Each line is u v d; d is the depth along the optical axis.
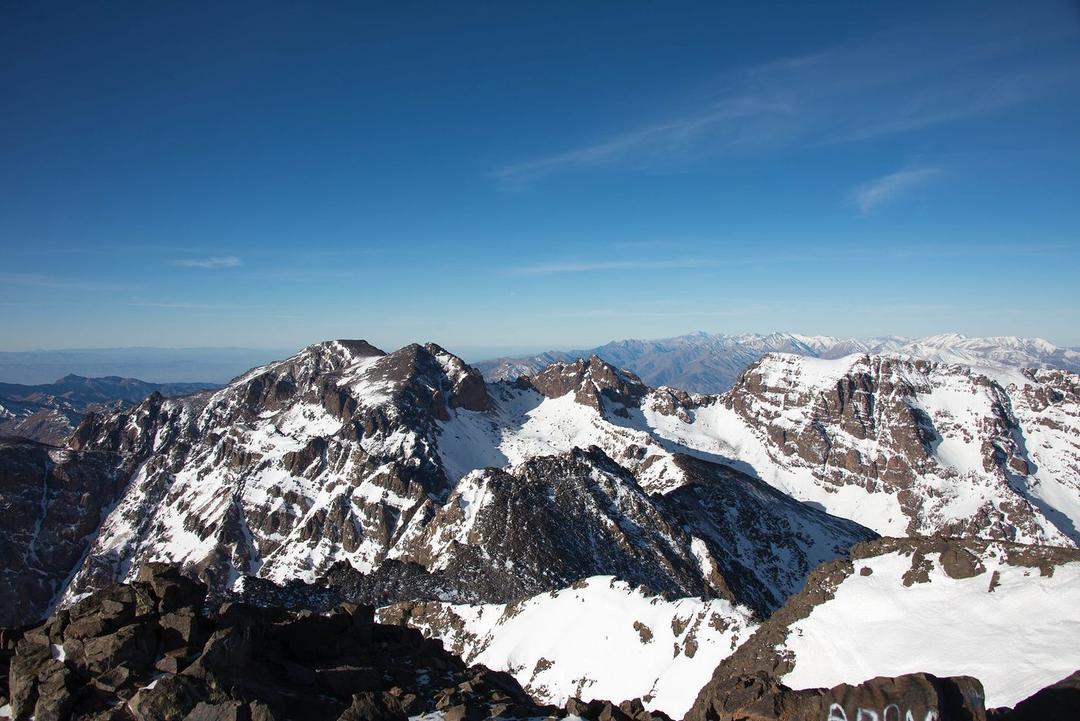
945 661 48.84
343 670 27.67
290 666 27.23
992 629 50.25
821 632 61.97
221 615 28.19
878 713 20.47
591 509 192.75
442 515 199.12
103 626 25.55
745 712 25.34
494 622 117.00
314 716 23.61
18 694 22.62
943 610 56.00
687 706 71.94
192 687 22.12
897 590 61.84
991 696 42.31
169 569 29.30
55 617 26.84
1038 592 51.66
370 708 23.22
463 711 25.20
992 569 57.59
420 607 131.00
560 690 91.81
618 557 177.38
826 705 21.81
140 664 24.09
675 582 171.25
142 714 20.98
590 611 104.50
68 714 21.72
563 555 168.88
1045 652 44.09
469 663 108.62
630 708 29.72
